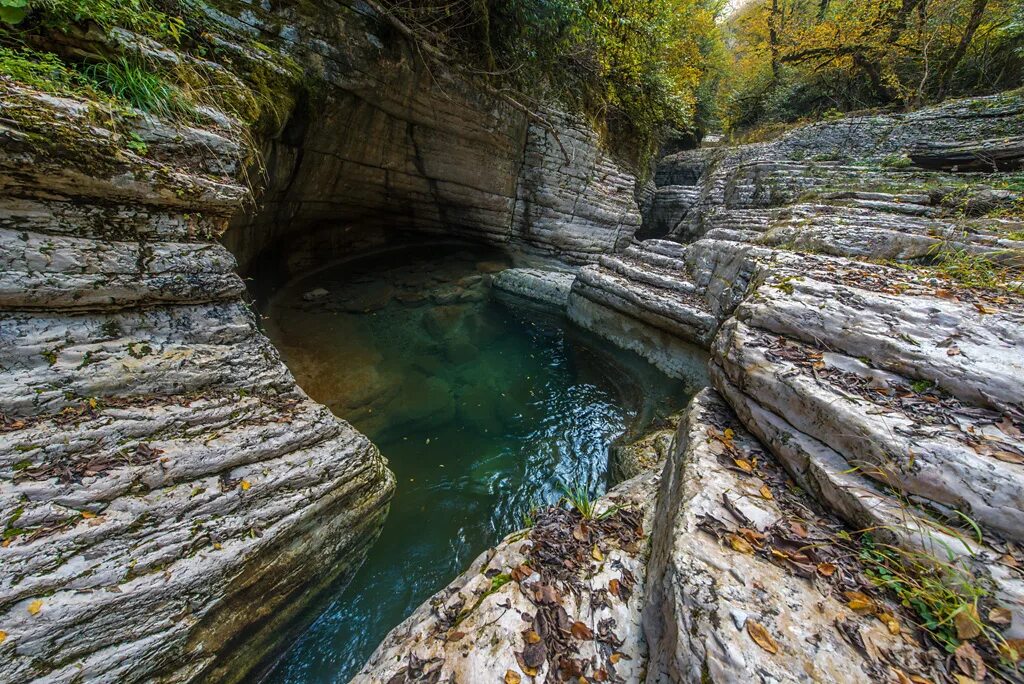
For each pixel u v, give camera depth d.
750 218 11.09
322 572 3.30
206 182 3.23
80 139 2.55
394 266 10.17
